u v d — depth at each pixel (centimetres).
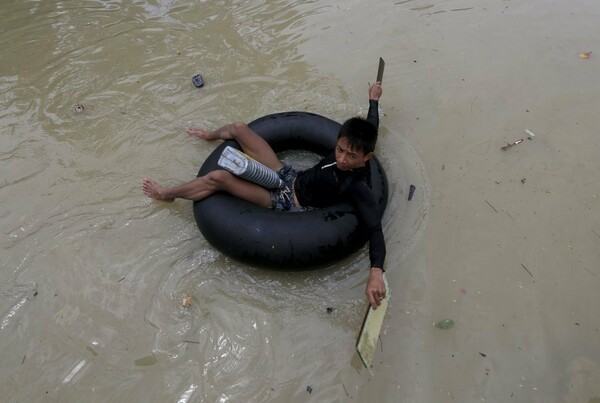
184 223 282
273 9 443
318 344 234
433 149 321
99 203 295
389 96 359
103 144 330
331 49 401
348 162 229
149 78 378
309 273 258
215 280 257
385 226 279
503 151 319
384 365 226
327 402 215
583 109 345
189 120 345
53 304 251
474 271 260
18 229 282
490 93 359
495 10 436
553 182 300
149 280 259
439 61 386
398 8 441
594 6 436
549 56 387
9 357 232
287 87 368
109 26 427
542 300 247
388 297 228
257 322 241
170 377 223
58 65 390
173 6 448
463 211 286
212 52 400
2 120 349
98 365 229
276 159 288
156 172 313
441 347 232
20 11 443
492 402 214
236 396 217
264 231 240
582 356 227
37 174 313
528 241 271
